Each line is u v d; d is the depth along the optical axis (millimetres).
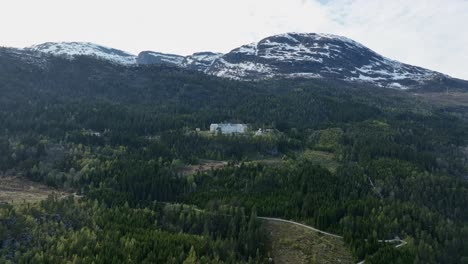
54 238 114625
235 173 188250
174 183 175875
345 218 145750
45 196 164375
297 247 135375
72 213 130750
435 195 185250
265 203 158250
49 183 185000
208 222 140000
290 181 179625
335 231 143750
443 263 134375
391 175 197000
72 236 115750
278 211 153875
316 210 152500
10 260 105000
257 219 145500
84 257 107438
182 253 115188
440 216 162250
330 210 151000
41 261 103688
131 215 139125
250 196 166000
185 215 144500
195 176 184625
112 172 185625
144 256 113750
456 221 169250
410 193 185750
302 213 152250
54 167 199000
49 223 122250
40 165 199250
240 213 146000
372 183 193125
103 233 121000
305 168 191000
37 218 123812
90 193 159375
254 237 134125
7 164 198250
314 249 134750
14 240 112375
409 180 192625
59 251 108938
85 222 127125
